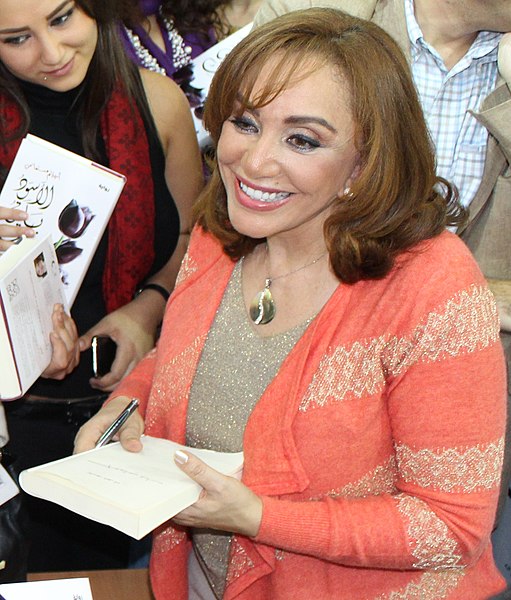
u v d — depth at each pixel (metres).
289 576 1.36
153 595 1.51
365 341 1.26
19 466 1.96
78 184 1.74
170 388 1.44
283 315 1.36
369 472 1.31
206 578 1.54
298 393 1.29
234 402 1.37
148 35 2.12
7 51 1.71
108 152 1.91
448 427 1.21
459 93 1.79
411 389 1.23
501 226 1.76
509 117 1.66
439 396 1.21
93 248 1.78
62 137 1.88
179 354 1.44
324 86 1.16
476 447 1.21
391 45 1.21
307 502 1.28
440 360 1.21
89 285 1.97
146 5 2.11
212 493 1.23
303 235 1.32
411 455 1.25
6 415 1.94
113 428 1.43
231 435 1.37
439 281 1.22
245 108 1.20
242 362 1.37
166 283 2.08
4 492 1.38
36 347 1.61
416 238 1.25
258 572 1.37
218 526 1.27
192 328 1.44
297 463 1.29
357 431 1.27
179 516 1.27
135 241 1.96
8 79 1.80
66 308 1.76
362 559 1.25
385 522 1.24
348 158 1.21
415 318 1.22
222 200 1.44
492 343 1.21
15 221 1.73
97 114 1.87
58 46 1.70
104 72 1.85
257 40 1.20
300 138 1.19
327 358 1.29
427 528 1.23
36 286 1.60
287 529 1.24
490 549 1.40
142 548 2.33
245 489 1.24
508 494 1.90
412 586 1.34
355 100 1.17
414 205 1.24
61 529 2.06
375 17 1.80
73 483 1.21
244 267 1.45
